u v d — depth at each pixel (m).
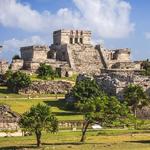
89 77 170.88
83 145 92.75
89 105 102.88
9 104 147.75
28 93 171.12
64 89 178.38
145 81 160.00
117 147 88.50
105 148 87.25
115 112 104.25
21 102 153.75
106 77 164.75
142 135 110.56
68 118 132.00
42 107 97.44
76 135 110.00
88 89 150.00
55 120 97.94
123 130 119.81
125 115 108.25
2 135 110.88
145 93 152.25
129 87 146.38
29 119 94.75
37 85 174.50
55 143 97.00
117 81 158.88
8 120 117.62
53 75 191.38
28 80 171.75
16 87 170.62
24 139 104.50
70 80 192.50
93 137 107.06
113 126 124.75
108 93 160.12
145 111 145.25
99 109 103.81
